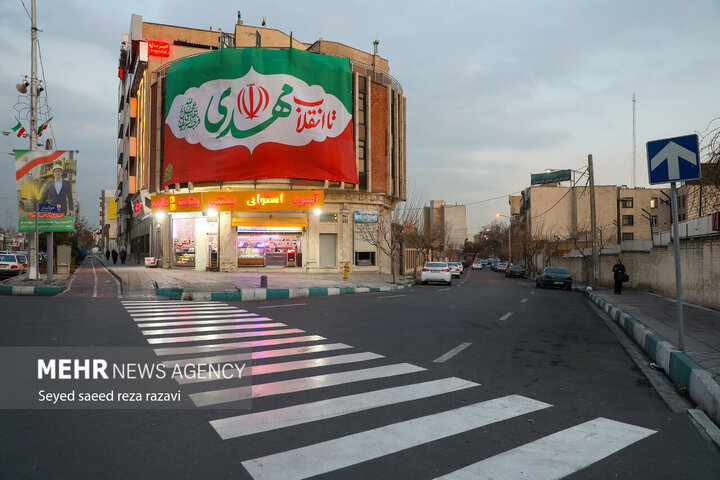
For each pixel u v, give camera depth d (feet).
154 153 108.17
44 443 11.16
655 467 10.52
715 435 12.34
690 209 49.70
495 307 46.50
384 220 111.34
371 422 13.00
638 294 64.54
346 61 99.30
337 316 36.52
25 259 94.32
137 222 149.59
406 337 27.17
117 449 10.87
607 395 16.29
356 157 100.78
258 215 96.58
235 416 13.25
